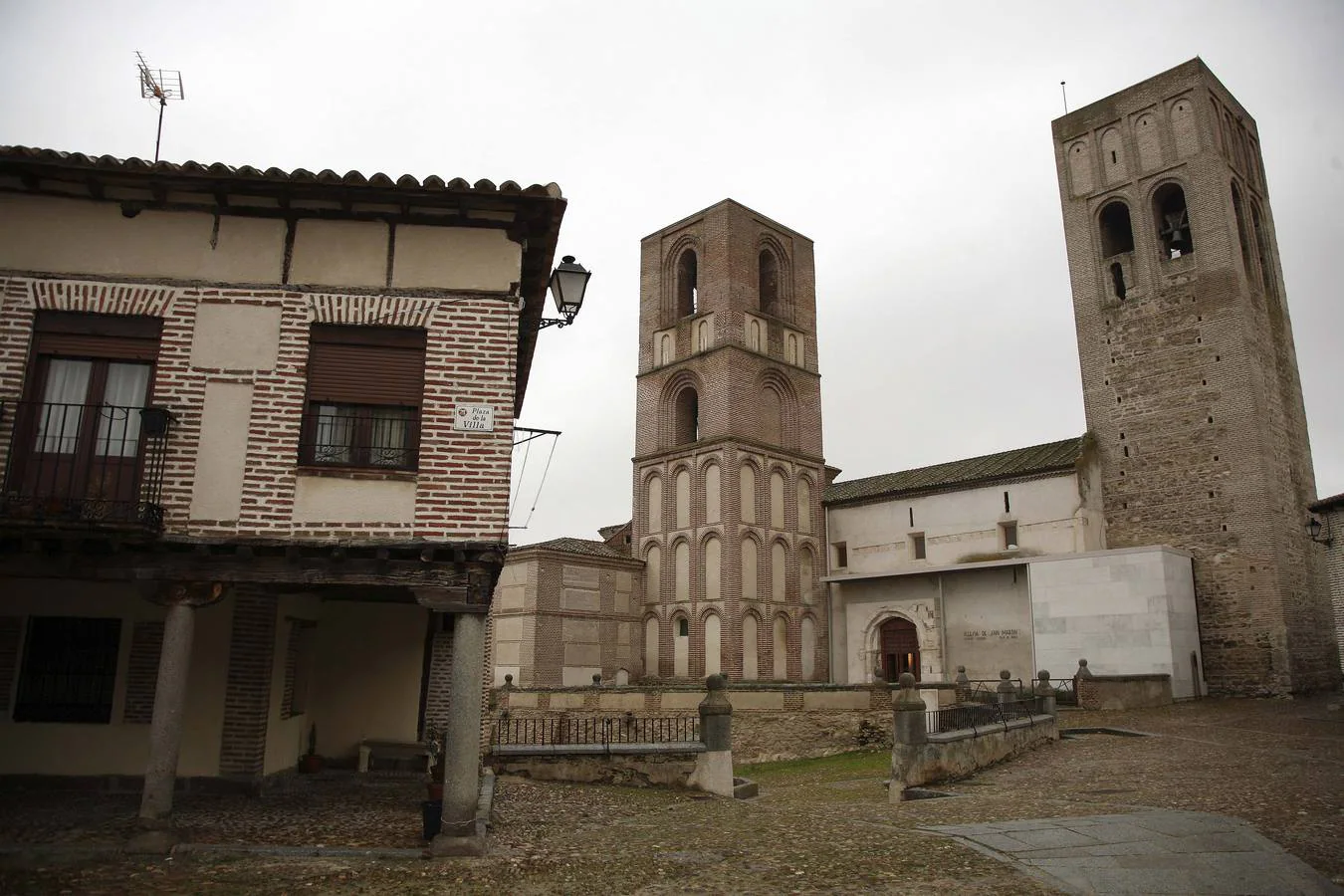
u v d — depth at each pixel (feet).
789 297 148.15
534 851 33.35
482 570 35.42
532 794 48.78
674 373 142.10
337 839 34.04
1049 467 115.96
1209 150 117.29
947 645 121.70
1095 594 103.55
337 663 57.00
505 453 37.11
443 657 58.49
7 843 31.32
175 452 35.60
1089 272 125.70
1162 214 124.57
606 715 88.07
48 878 28.35
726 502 128.88
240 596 45.06
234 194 37.55
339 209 38.27
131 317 36.99
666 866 30.60
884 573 127.13
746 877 28.66
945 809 40.98
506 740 86.22
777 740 82.02
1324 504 81.00
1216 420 111.04
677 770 52.75
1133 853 29.55
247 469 35.76
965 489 124.36
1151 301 119.24
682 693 83.41
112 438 36.09
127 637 43.32
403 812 40.19
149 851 31.27
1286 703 93.71
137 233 37.52
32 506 33.24
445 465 36.63
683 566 133.49
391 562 35.22
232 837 33.86
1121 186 124.57
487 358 37.93
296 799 43.34
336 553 34.73
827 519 141.49
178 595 34.14
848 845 32.50
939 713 54.65
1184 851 29.66
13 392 35.53
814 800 50.80
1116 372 120.67
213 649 44.42
